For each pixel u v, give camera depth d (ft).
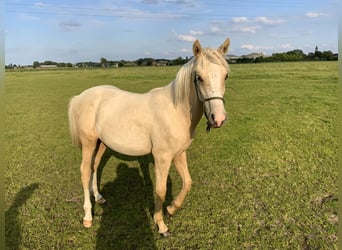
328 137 19.25
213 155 16.99
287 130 21.42
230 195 12.05
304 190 12.25
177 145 8.86
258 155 16.62
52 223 10.36
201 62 7.72
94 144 10.66
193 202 11.55
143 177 14.35
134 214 10.88
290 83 51.24
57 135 22.74
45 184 13.64
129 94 10.19
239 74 73.72
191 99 8.46
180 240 9.30
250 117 26.20
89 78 80.94
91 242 9.32
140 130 9.23
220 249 8.82
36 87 60.23
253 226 9.87
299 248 8.76
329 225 9.71
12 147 19.63
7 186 13.41
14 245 9.17
